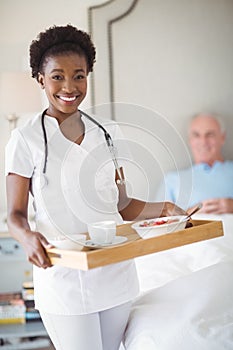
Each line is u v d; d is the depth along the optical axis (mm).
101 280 2037
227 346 1905
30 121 2043
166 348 1924
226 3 3914
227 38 3934
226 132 3947
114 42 3844
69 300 2006
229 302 2164
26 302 3711
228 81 3949
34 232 1820
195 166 3930
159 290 2367
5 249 3664
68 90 1945
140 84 3889
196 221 2197
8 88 3662
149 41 3875
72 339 2041
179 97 3930
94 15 3834
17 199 1953
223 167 3875
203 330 1982
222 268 2414
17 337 3572
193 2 3896
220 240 2928
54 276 1998
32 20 3904
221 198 3762
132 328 2145
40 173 1941
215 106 3955
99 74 3844
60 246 1849
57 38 1963
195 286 2303
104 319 2115
